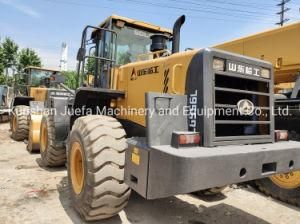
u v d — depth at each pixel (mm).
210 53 2764
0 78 23453
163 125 2713
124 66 4219
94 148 2951
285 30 5031
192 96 2824
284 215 3846
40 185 4492
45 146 5496
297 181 4105
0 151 7109
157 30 5129
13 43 27344
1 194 4082
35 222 3264
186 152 2408
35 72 11297
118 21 4734
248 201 4301
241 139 2883
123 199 3004
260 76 3090
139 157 2762
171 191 2357
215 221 3531
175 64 3203
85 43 4289
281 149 2783
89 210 3008
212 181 2342
